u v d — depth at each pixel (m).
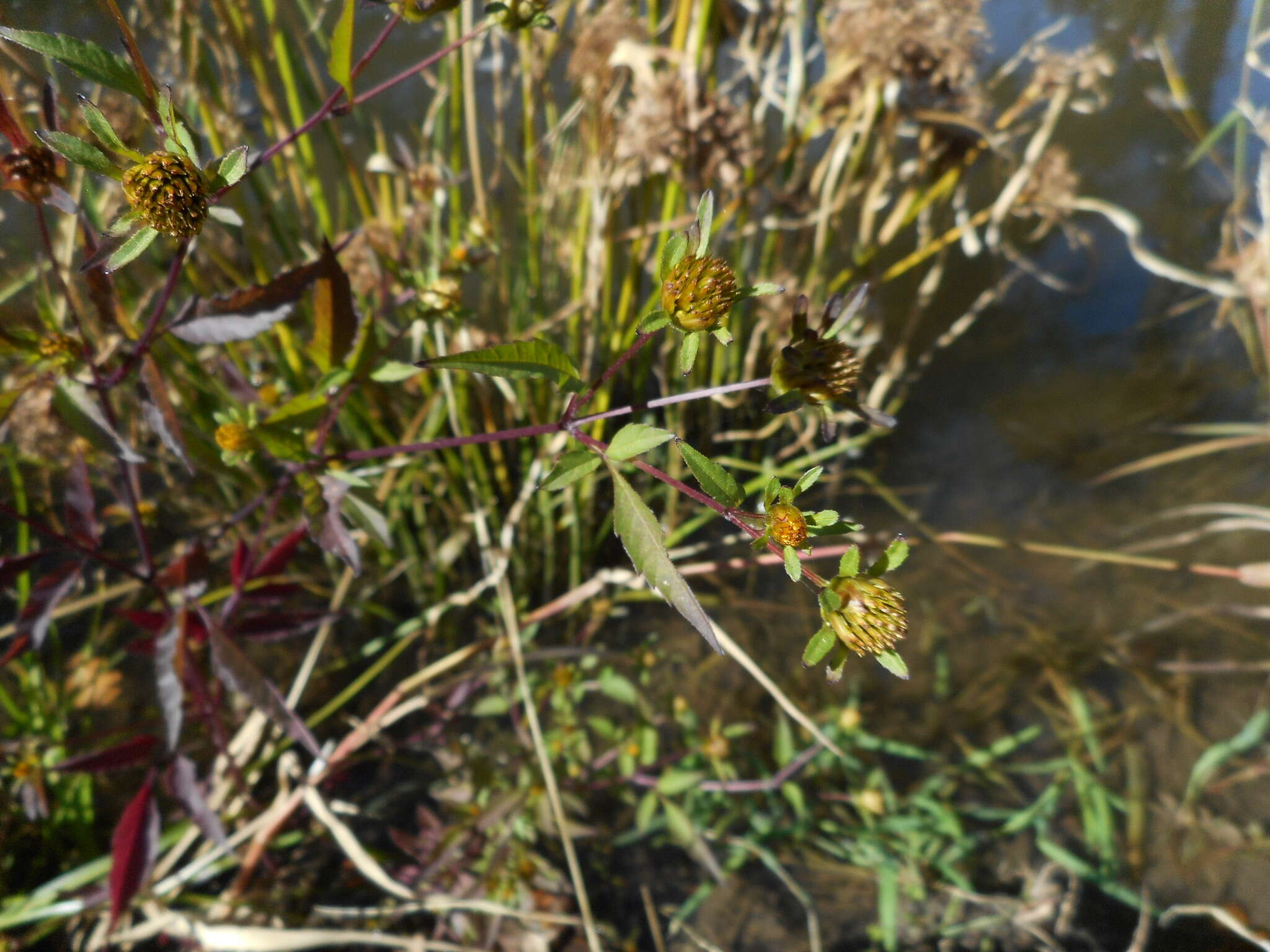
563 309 0.40
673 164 0.35
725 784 0.32
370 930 0.30
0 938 0.28
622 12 0.36
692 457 0.19
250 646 0.38
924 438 0.47
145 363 0.23
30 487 0.39
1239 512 0.41
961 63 0.36
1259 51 0.62
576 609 0.40
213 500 0.41
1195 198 0.57
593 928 0.28
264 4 0.32
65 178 0.22
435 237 0.35
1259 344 0.49
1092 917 0.31
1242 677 0.37
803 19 0.41
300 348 0.36
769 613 0.40
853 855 0.33
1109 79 0.61
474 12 0.37
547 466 0.38
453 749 0.33
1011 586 0.41
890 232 0.43
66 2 0.37
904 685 0.38
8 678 0.35
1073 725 0.36
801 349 0.20
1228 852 0.32
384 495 0.38
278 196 0.40
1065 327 0.51
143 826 0.26
